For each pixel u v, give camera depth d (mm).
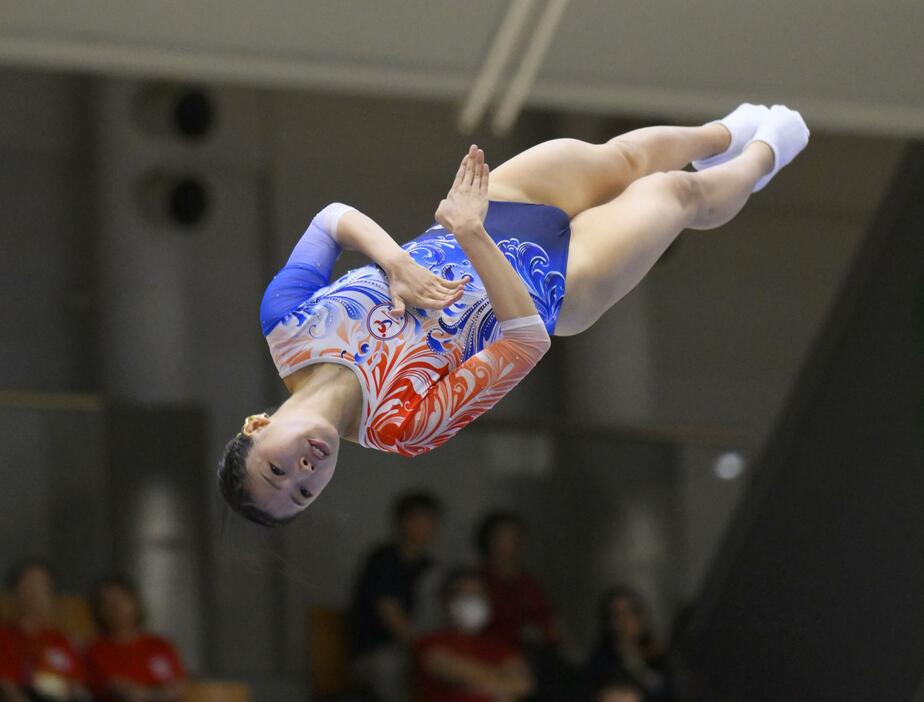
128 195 13344
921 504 12156
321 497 13258
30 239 13078
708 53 12539
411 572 12469
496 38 11977
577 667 12664
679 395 14688
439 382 5957
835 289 15258
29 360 12883
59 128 13281
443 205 5914
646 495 14305
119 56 11961
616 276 6582
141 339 13195
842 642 12406
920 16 12289
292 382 6129
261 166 13797
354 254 13703
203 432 13180
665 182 6777
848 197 15508
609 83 12773
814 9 12117
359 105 14141
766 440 14672
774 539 13477
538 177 6621
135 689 11648
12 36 11680
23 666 11289
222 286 13516
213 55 12070
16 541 12430
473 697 11930
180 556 12820
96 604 11922
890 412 12820
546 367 14406
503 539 12820
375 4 11672
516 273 5977
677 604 14125
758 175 7090
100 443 12859
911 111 13344
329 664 12734
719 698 13328
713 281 15031
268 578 12945
